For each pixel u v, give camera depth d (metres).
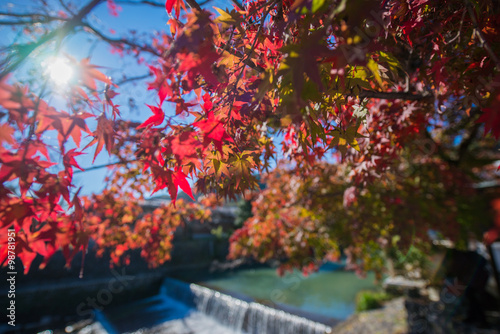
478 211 4.57
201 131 1.03
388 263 8.51
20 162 0.92
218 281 14.90
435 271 6.93
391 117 1.95
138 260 15.19
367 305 8.47
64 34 0.83
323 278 15.37
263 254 5.24
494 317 5.01
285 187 4.77
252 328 8.88
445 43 1.25
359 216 3.96
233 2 1.33
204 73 0.90
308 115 0.98
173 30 1.16
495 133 0.62
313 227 4.76
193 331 9.66
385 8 0.92
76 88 0.97
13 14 1.18
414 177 4.83
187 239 17.19
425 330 5.40
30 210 1.02
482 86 1.26
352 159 2.10
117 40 1.65
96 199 3.12
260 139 1.66
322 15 0.83
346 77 1.07
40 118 0.89
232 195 1.49
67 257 1.26
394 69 1.04
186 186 1.14
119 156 2.56
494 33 1.21
